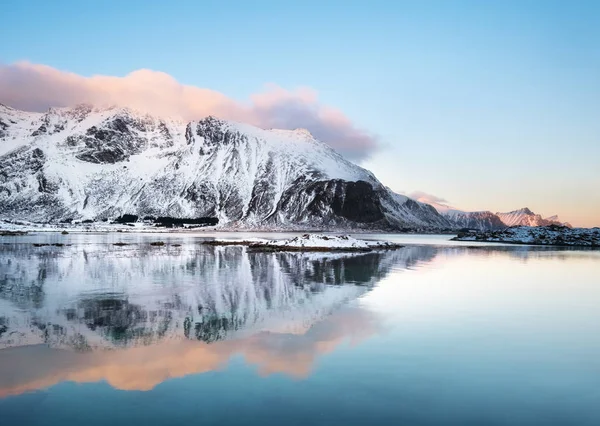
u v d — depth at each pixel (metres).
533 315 19.03
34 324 17.44
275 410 9.56
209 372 11.89
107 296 24.09
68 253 58.50
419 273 36.28
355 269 39.56
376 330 16.28
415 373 11.71
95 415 9.43
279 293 25.14
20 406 9.88
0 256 52.81
